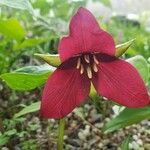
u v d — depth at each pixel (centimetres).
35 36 31
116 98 15
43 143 22
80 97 15
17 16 34
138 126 24
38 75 16
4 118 24
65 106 14
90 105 26
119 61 14
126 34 35
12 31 24
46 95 14
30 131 22
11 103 25
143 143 23
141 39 32
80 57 14
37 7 37
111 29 31
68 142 22
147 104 14
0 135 19
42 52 27
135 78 14
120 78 14
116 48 14
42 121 24
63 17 36
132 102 15
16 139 21
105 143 22
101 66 14
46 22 28
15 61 27
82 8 13
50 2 39
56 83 14
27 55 29
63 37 13
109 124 18
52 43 28
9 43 27
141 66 18
